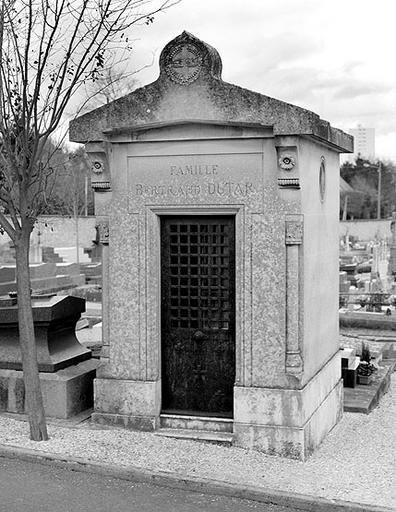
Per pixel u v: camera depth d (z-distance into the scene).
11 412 8.88
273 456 7.63
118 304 8.27
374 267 30.08
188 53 7.73
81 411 8.83
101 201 8.29
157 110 7.85
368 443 8.48
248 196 7.77
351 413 9.91
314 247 8.33
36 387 7.68
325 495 6.43
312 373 8.23
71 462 7.06
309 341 8.09
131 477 6.82
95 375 9.10
